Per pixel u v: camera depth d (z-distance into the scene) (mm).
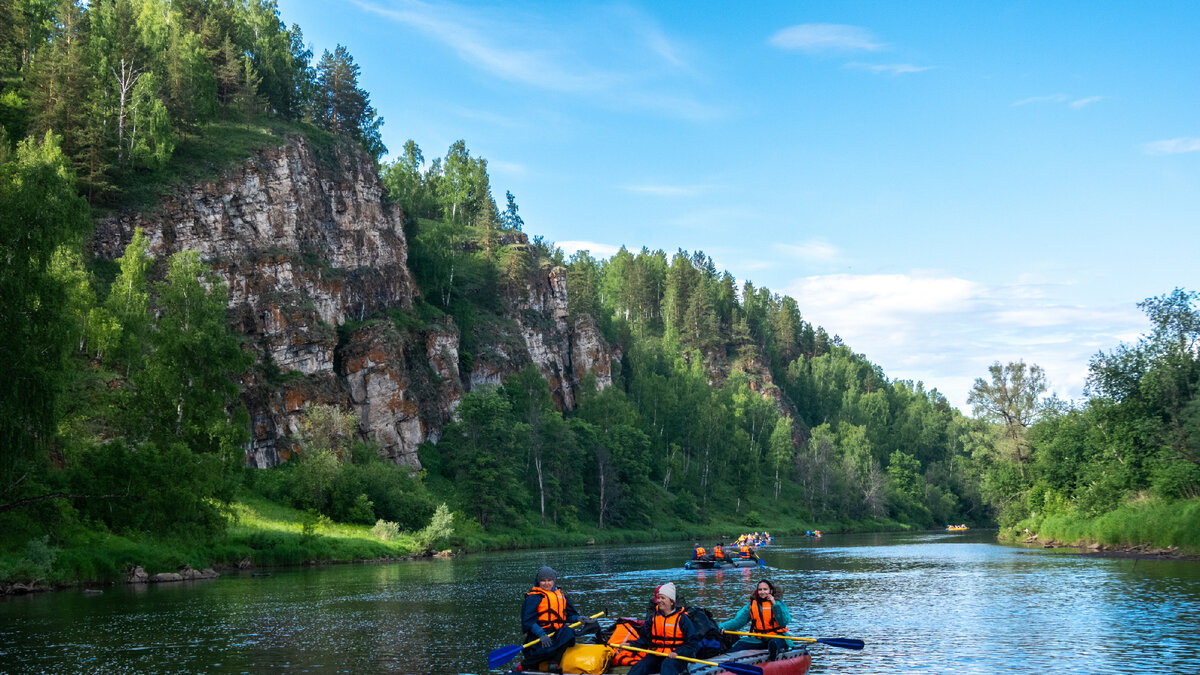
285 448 81375
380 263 110812
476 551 77125
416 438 96812
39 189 34062
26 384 32656
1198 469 52938
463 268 136875
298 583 42312
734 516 135125
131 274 65188
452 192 174250
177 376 52344
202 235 84688
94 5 103000
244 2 134625
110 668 20016
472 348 123375
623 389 158250
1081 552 57906
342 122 138375
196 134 95062
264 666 20047
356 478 73000
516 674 14602
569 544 92125
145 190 83062
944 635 23672
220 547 52031
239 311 83625
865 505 153250
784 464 158625
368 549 62438
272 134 100375
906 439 196625
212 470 46281
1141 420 58469
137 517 43188
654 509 120125
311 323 89062
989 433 81500
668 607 14617
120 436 51031
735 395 179000
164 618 28734
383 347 96062
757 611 16844
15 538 39031
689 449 147250
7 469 32562
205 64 104875
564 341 147375
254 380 80938
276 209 93312
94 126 80875
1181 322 58688
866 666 19375
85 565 41031
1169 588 33750
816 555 65188
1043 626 25031
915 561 55375
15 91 85750
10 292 32812
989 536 106438
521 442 100062
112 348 60438
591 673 14055
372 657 21062
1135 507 57062
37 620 28406
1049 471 71250
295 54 135875
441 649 22141
